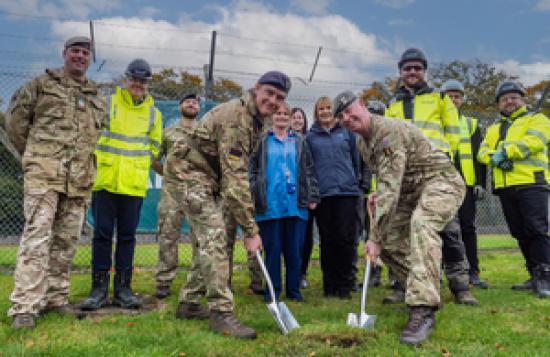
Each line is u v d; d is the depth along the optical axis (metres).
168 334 2.98
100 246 3.95
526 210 4.71
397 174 3.15
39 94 3.41
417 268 3.00
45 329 3.06
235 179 2.98
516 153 4.77
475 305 3.94
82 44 3.51
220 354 2.62
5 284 4.63
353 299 4.32
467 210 5.12
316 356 2.57
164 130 5.08
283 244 4.29
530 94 21.30
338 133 4.64
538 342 2.89
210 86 7.30
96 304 3.81
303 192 4.27
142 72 4.12
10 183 8.98
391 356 2.58
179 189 3.14
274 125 4.38
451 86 5.50
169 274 4.38
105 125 3.92
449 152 4.29
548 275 4.45
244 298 4.28
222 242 3.08
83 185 3.55
